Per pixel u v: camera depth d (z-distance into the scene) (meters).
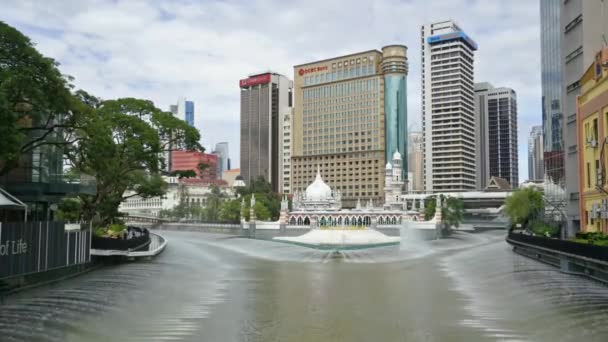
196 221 196.00
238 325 33.75
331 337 30.73
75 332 30.70
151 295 44.03
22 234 45.03
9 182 60.03
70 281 50.62
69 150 59.34
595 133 66.62
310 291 49.25
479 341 29.17
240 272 65.88
